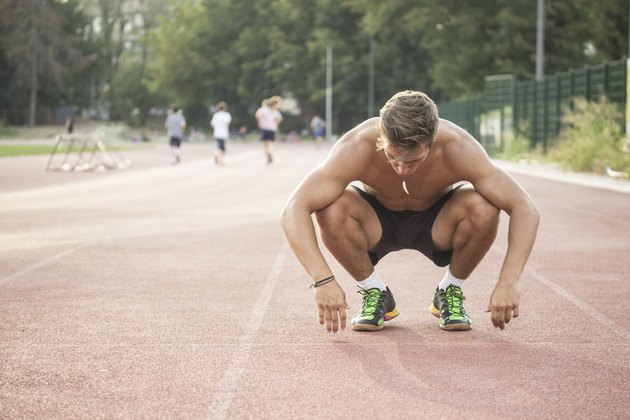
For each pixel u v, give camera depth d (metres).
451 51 53.88
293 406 4.03
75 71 83.44
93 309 6.36
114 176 23.34
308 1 82.69
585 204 14.86
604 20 46.56
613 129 23.06
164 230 11.23
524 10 48.41
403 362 4.80
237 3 89.50
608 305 6.46
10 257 8.96
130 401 4.13
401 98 4.43
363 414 3.91
